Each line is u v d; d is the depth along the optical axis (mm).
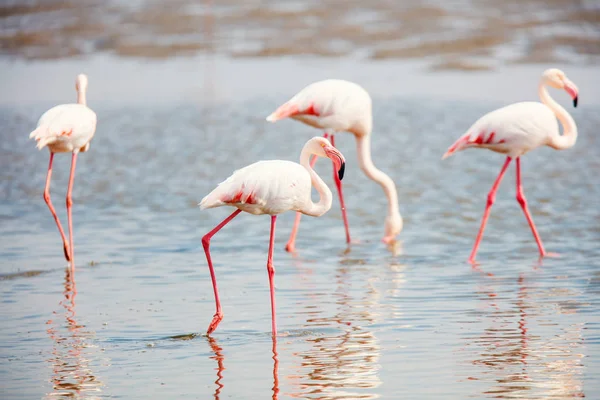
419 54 34469
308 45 36500
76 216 16062
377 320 9812
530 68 31344
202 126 24688
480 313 9961
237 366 8430
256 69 33688
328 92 14109
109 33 39688
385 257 13039
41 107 28219
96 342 9234
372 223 15336
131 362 8602
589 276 11508
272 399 7582
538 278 11500
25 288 11500
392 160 20062
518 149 13047
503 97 26969
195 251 13500
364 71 32344
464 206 16141
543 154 20234
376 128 23672
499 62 32562
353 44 36312
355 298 10766
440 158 20156
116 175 19359
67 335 9477
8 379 8156
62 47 38312
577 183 17500
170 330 9617
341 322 9766
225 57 35875
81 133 12922
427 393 7598
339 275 11984
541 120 12992
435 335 9195
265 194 9477
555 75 13430
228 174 19062
